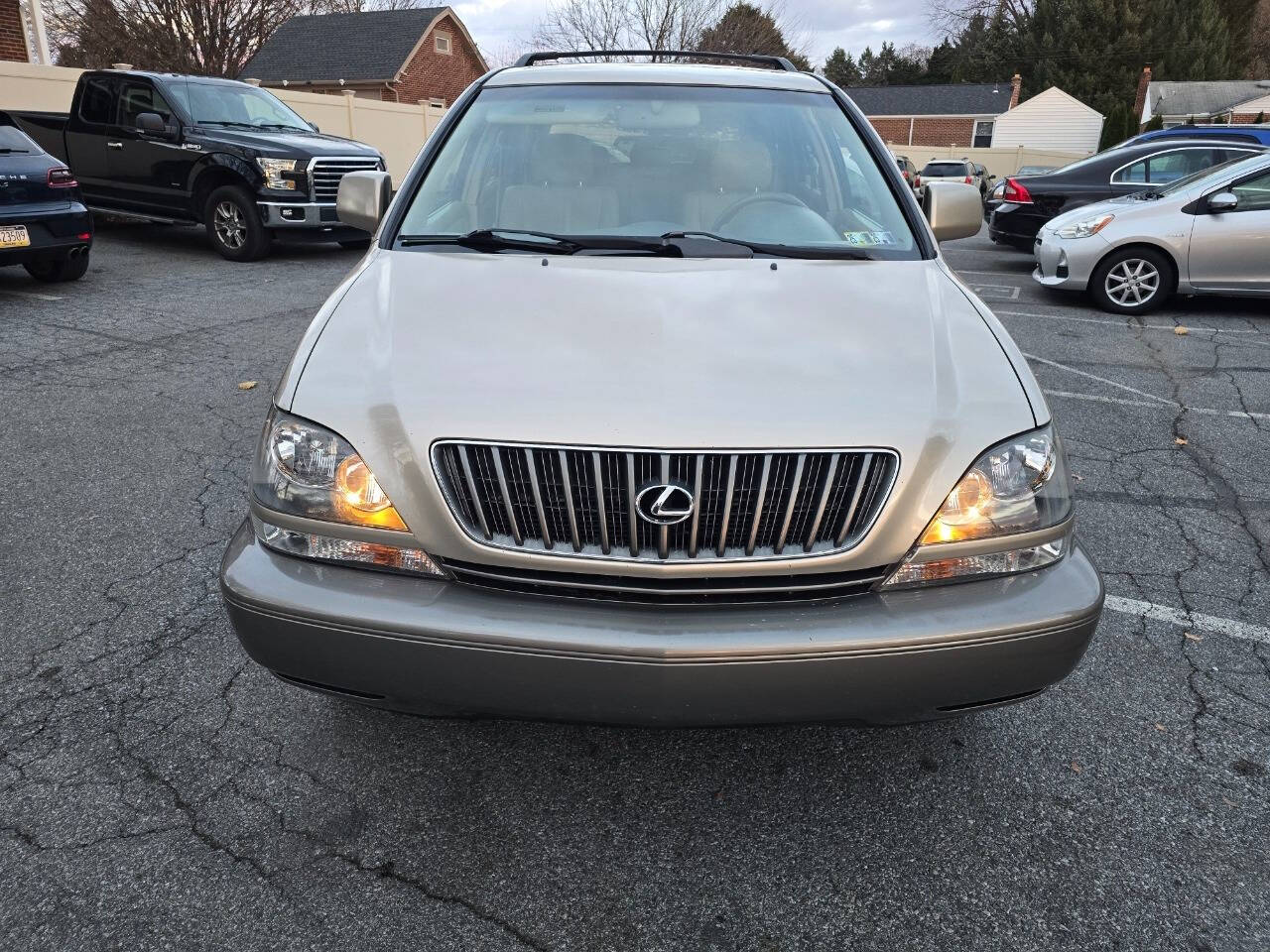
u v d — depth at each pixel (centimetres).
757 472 181
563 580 186
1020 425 197
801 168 303
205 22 2520
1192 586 332
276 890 196
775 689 181
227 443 446
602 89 327
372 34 3344
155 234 1177
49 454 427
